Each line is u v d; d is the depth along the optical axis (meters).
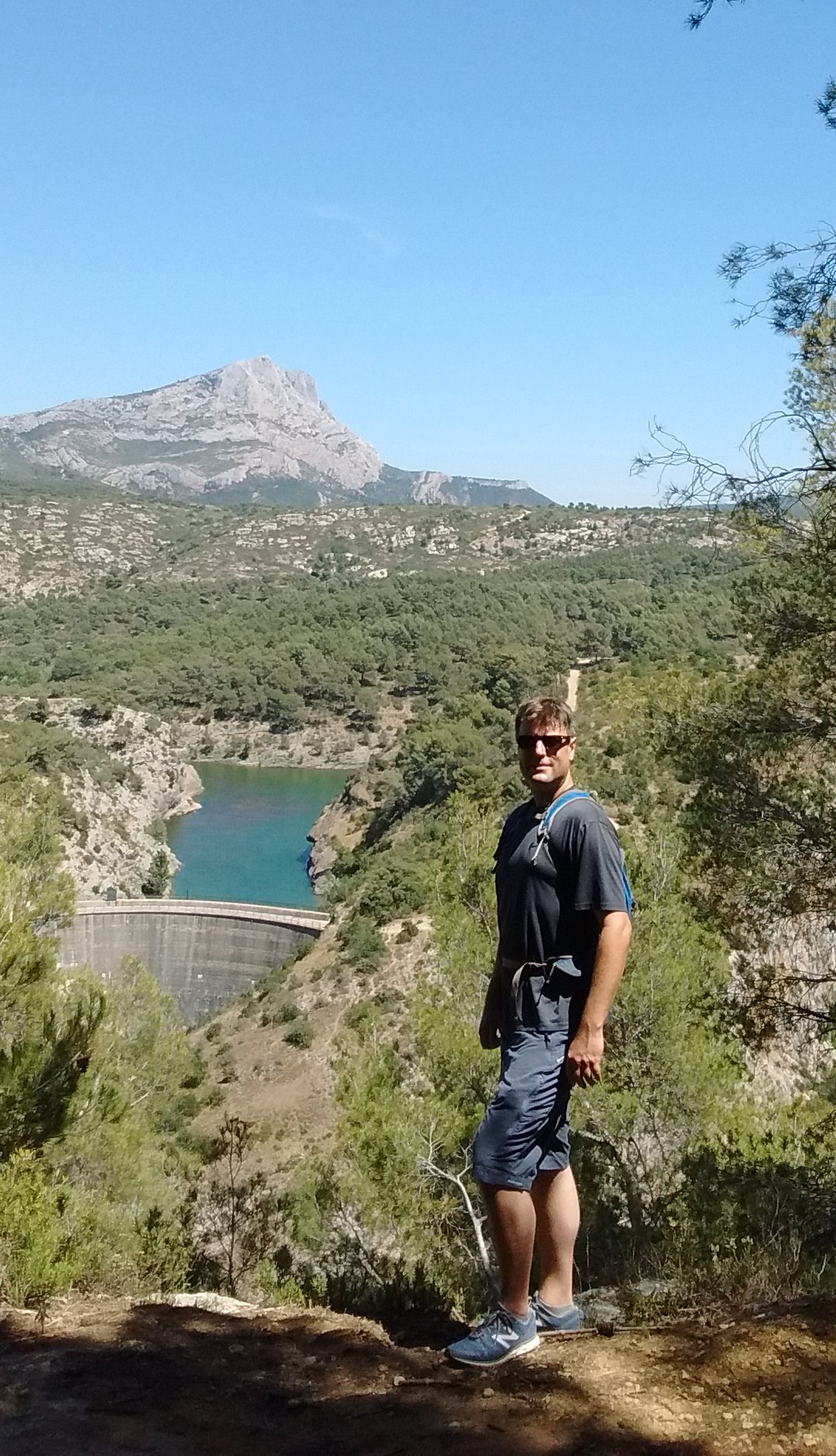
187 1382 2.79
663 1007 9.15
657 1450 2.27
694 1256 4.86
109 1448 2.37
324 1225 8.14
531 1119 2.95
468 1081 9.91
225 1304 3.88
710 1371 2.62
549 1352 2.86
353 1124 9.57
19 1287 3.91
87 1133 8.97
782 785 8.09
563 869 3.04
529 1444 2.32
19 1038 7.36
